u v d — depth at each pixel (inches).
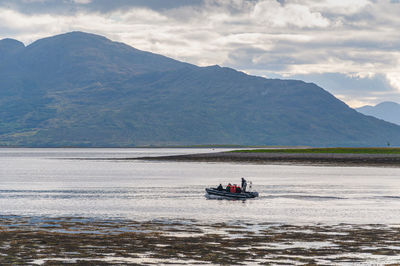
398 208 3004.4
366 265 1598.2
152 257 1684.3
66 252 1750.7
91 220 2491.4
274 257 1689.2
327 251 1777.8
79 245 1861.5
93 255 1708.9
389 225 2348.7
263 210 2908.5
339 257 1692.9
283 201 3408.0
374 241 1951.3
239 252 1759.4
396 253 1750.7
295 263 1617.9
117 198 3585.1
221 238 2005.4
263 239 1987.0
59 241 1935.3
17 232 2126.0
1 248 1807.3
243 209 2950.3
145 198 3585.1
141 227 2268.7
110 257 1683.1
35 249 1795.0
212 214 2733.8
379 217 2623.0
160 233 2112.5
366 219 2549.2
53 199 3513.8
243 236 2049.7
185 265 1587.1
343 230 2198.6
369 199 3513.8
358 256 1706.4
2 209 2940.5
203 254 1728.6
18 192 4042.8
